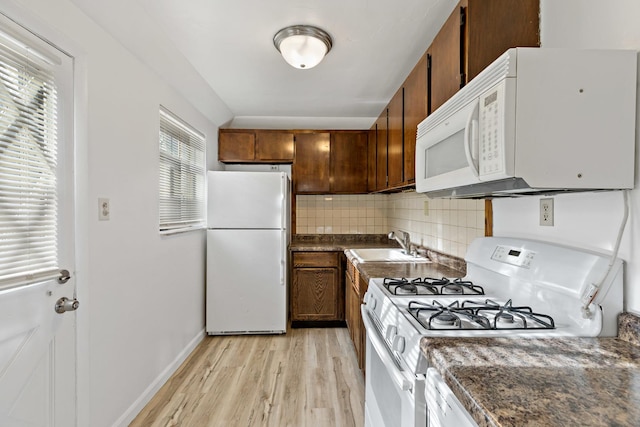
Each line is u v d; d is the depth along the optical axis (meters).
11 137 1.18
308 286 3.38
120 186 1.78
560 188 0.95
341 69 2.38
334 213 3.93
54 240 1.37
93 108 1.56
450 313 1.14
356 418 1.92
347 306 3.15
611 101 0.94
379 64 2.30
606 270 0.95
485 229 1.66
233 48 2.07
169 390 2.20
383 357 1.17
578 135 0.93
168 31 1.86
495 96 0.95
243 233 3.13
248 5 1.61
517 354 0.83
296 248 3.36
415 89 1.95
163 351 2.29
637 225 0.92
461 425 0.68
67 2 1.38
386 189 2.76
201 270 3.06
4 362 1.17
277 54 2.15
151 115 2.11
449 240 2.18
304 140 3.71
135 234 1.93
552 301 1.11
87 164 1.52
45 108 1.33
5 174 1.16
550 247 1.16
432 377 0.84
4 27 1.15
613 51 0.93
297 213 3.91
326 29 1.83
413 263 2.35
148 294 2.08
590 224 1.06
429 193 1.59
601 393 0.65
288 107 3.33
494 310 1.20
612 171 0.93
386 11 1.66
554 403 0.61
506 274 1.30
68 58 1.44
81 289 1.50
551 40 1.27
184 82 2.46
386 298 1.41
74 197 1.47
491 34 1.32
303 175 3.71
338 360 2.64
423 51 2.10
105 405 1.66
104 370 1.65
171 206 2.50
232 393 2.17
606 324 0.94
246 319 3.15
